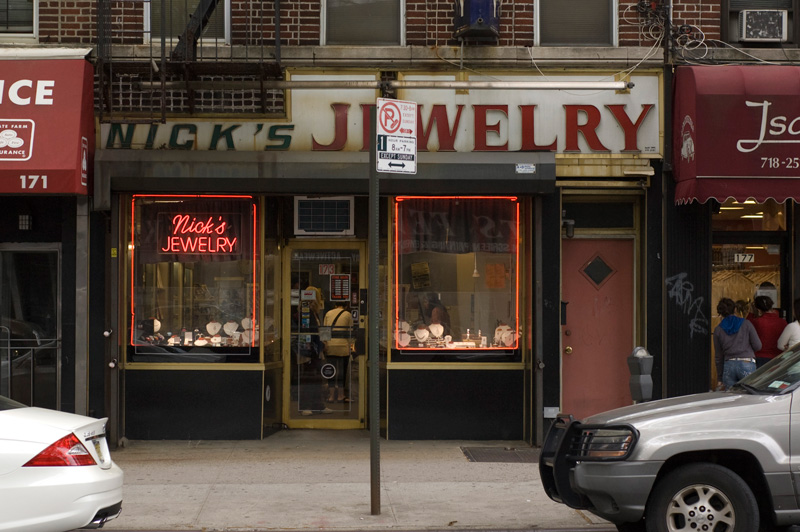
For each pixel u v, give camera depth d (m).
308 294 11.82
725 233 11.34
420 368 10.95
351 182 10.23
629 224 11.18
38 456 5.85
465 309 11.09
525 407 10.94
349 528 7.30
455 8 10.76
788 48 10.95
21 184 9.60
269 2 10.85
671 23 10.84
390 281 11.02
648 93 10.80
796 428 6.22
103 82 10.22
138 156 10.21
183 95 10.58
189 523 7.43
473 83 10.18
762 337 10.70
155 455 10.20
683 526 6.22
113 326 10.62
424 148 10.67
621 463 6.21
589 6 11.06
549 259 10.73
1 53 10.12
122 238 10.84
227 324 10.95
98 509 6.00
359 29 11.00
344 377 11.82
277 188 10.24
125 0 10.39
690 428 6.25
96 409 10.62
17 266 10.80
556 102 10.75
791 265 11.24
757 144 9.98
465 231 11.11
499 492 8.53
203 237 10.96
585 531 7.21
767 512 6.34
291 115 10.67
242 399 10.89
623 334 11.25
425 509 7.89
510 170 10.26
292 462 9.88
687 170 10.21
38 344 10.77
